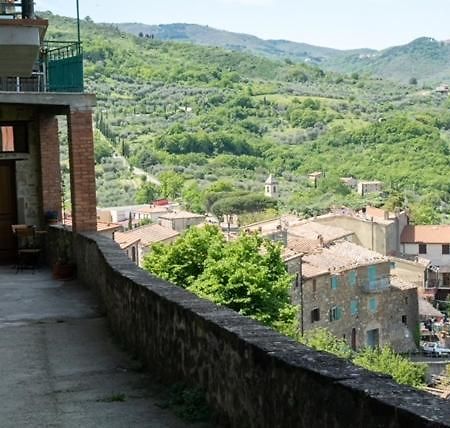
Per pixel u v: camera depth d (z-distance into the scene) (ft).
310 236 201.67
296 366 13.39
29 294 41.16
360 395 11.39
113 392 21.93
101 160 394.93
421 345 200.03
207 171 415.03
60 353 27.40
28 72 45.34
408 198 377.71
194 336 19.39
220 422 17.44
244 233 106.11
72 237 47.09
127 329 27.53
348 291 173.68
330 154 458.91
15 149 54.49
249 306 94.38
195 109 498.69
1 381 23.79
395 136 451.12
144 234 180.24
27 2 42.47
